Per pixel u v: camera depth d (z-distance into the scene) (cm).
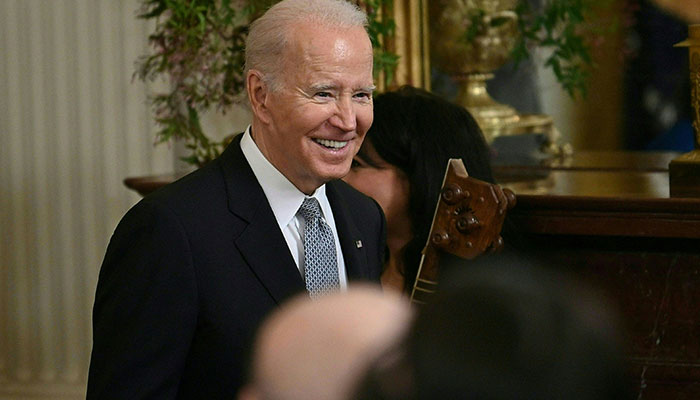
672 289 577
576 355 176
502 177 775
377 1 798
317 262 476
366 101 459
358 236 505
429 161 578
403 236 602
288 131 453
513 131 869
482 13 854
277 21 452
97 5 975
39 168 1003
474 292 180
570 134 886
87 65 984
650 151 877
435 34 865
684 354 576
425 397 177
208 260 446
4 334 1026
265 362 190
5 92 1004
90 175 996
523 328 176
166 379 436
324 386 185
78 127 993
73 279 1010
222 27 774
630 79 876
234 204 460
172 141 977
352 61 447
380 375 180
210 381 448
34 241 1012
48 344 1020
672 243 574
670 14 862
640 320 582
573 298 181
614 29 874
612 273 586
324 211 494
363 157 590
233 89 779
